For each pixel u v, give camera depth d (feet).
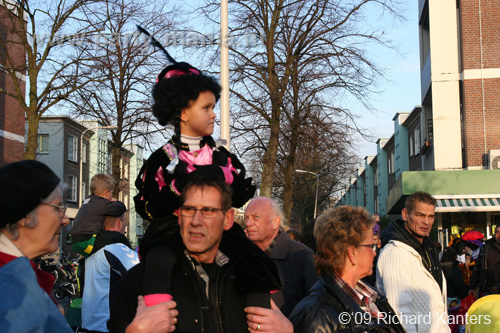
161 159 7.53
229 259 7.73
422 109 79.10
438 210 56.49
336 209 10.18
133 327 6.46
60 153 113.80
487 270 23.88
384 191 157.58
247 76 48.49
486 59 61.62
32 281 5.90
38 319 5.74
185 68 7.89
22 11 51.67
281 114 52.42
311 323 8.84
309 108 51.06
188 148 7.69
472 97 61.41
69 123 117.39
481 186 57.21
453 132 63.21
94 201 15.20
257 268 7.57
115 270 14.82
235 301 7.56
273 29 50.24
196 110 7.61
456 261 26.84
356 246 9.77
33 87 50.78
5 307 5.60
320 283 9.77
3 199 6.25
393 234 14.28
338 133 50.39
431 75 63.98
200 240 7.08
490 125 60.75
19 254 6.37
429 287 13.21
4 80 73.82
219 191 7.23
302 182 124.57
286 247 14.49
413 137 112.98
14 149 76.69
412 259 13.38
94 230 14.92
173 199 7.41
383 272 13.58
